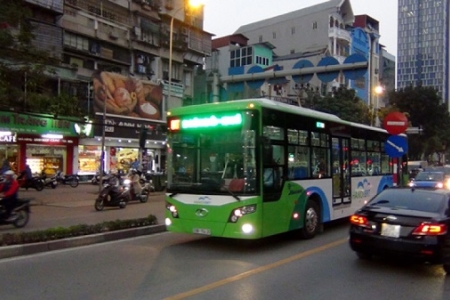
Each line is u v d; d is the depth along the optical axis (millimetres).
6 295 6344
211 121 9555
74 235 10250
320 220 11484
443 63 148375
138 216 14625
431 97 47469
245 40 56656
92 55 29422
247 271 7836
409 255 7559
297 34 60781
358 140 13852
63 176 25969
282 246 10156
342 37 58531
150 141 32656
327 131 11930
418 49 152750
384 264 8492
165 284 6930
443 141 49875
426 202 8320
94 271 7750
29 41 16094
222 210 9164
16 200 11891
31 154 26453
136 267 8070
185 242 10609
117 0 31438
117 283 6980
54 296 6293
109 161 30266
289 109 10344
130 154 31781
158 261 8594
